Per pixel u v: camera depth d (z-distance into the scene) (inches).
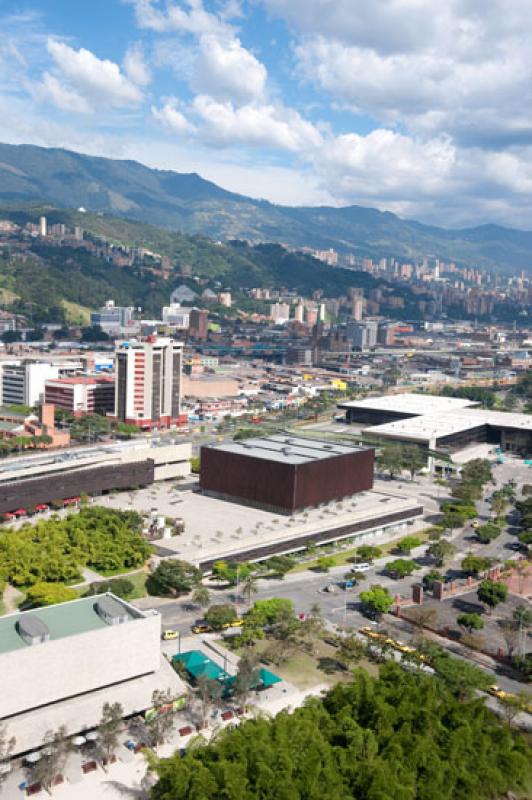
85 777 4997.5
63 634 5403.5
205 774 4471.0
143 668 5816.9
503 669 6845.5
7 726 4990.2
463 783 4788.4
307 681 6378.0
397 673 5885.8
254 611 7239.2
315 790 4458.7
